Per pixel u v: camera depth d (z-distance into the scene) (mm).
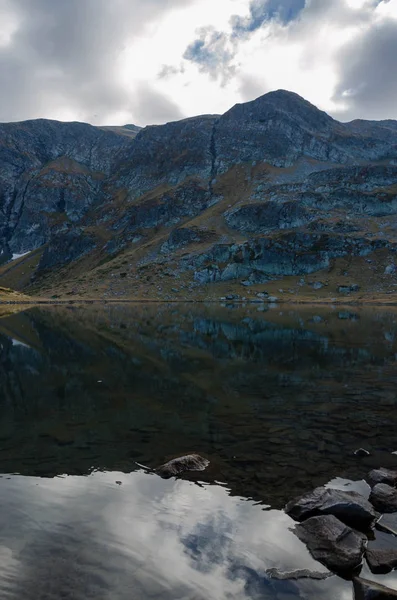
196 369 34875
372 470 14289
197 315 119125
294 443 17344
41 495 12312
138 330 70125
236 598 8156
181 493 12656
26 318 99562
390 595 8047
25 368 34688
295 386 28641
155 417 21031
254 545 9977
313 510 11461
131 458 15523
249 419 20812
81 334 62531
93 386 28234
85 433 18438
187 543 9977
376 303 182125
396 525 11195
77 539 9969
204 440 17625
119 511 11430
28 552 9352
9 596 7859
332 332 67938
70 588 8164
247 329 74000
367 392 26891
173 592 8211
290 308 161750
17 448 16516
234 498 12414
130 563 9094
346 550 9781
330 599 8242
